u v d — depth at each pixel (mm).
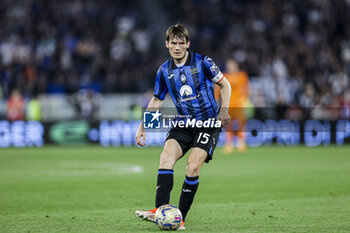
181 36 19297
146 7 109062
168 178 19234
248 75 90875
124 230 19500
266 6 107562
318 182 35844
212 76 19844
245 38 101250
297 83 86750
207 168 45344
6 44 95688
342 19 106125
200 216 23016
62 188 33375
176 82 19828
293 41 99875
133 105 78062
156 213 19062
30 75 88812
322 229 19656
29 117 77062
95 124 75750
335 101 83500
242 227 20203
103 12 106125
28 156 59312
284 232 19094
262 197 29219
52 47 96812
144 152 64562
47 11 103875
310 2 107125
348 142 76875
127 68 92938
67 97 77688
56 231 19406
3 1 105438
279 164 48750
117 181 37000
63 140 75375
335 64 95125
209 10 108000
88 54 95500
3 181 37188
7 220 21969
